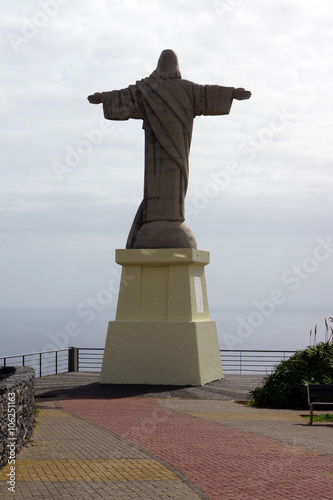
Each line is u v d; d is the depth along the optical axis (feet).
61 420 49.49
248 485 30.14
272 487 29.76
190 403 62.64
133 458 35.58
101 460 34.99
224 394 70.49
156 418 51.44
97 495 28.19
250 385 78.95
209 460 35.32
